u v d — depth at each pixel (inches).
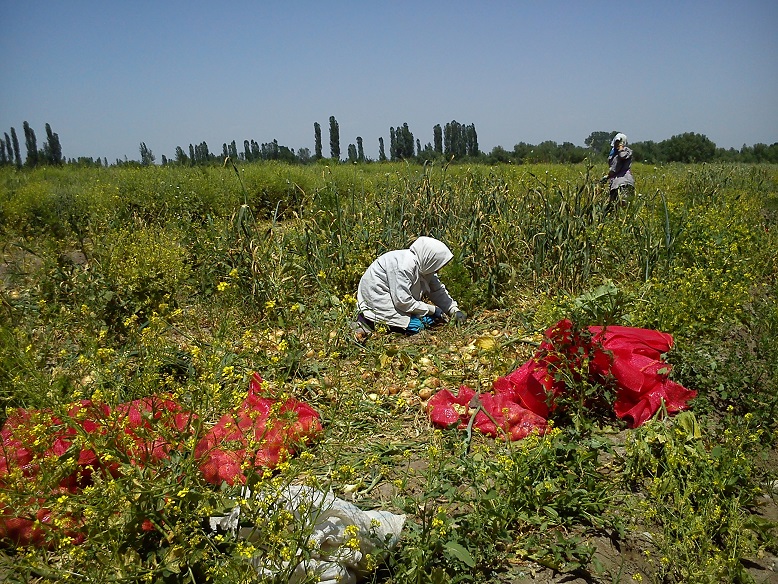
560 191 327.3
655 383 181.8
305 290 281.1
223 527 116.8
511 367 211.5
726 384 188.2
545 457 146.3
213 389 129.0
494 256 297.6
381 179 506.0
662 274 278.4
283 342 183.2
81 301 233.6
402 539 127.7
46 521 124.0
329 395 193.0
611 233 313.4
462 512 143.8
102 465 133.1
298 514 117.8
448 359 227.5
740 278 266.7
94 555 108.5
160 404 140.0
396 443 172.2
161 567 105.4
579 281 290.0
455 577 118.0
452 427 175.6
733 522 133.3
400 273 250.2
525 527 140.0
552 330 185.6
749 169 750.5
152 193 497.7
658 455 160.4
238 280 261.4
